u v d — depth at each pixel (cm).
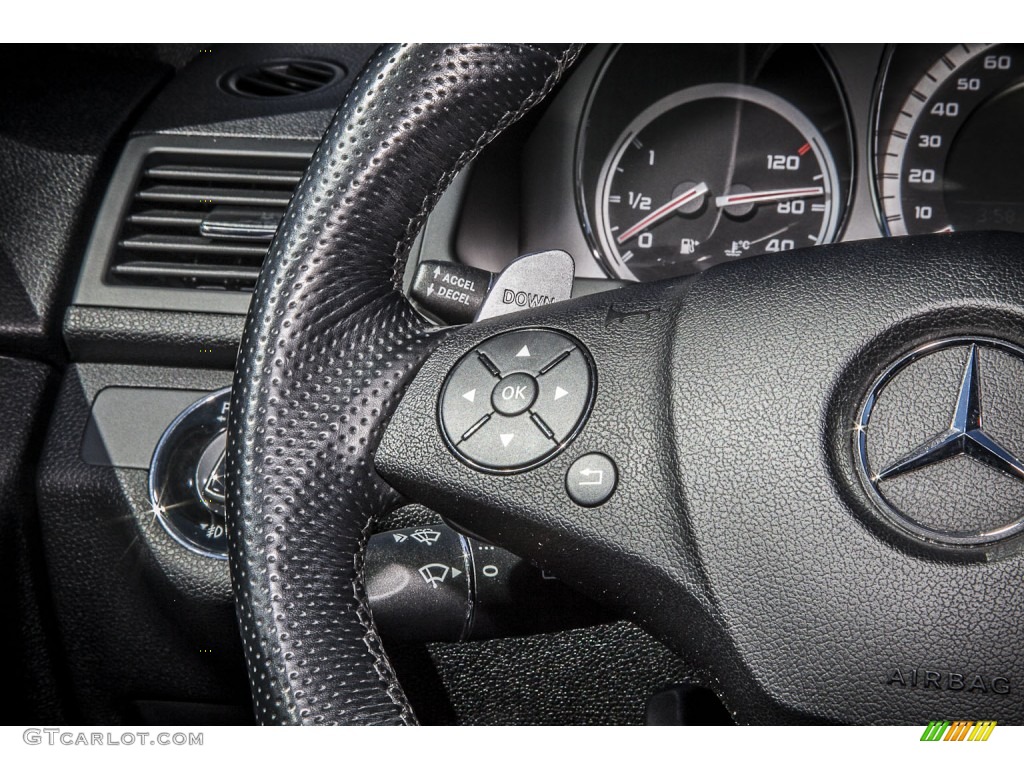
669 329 60
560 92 105
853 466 56
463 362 63
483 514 61
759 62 106
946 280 58
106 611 96
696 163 109
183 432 91
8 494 92
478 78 65
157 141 105
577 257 109
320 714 57
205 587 89
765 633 56
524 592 73
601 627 89
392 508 65
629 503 58
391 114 63
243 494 60
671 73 106
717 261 110
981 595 53
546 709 92
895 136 108
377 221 64
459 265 75
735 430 57
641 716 91
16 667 98
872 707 54
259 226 99
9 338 97
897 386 57
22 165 103
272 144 104
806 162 108
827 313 58
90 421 96
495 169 99
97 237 101
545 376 61
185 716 102
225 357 97
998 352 56
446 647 91
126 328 97
